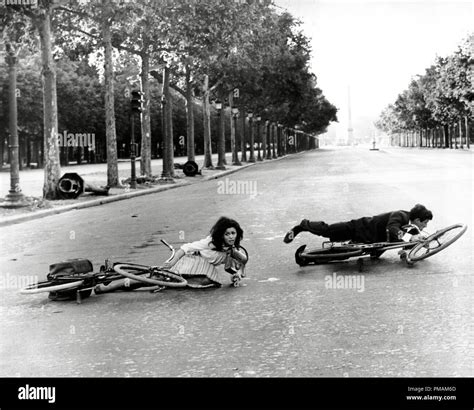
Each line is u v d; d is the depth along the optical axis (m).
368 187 24.52
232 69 50.19
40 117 61.06
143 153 37.88
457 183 24.47
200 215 17.88
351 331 6.17
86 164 79.88
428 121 115.25
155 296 8.12
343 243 9.65
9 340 6.43
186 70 46.81
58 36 35.88
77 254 12.08
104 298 8.16
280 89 64.31
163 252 11.66
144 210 20.91
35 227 17.69
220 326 6.57
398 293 7.64
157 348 5.91
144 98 37.62
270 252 11.11
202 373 5.18
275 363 5.33
